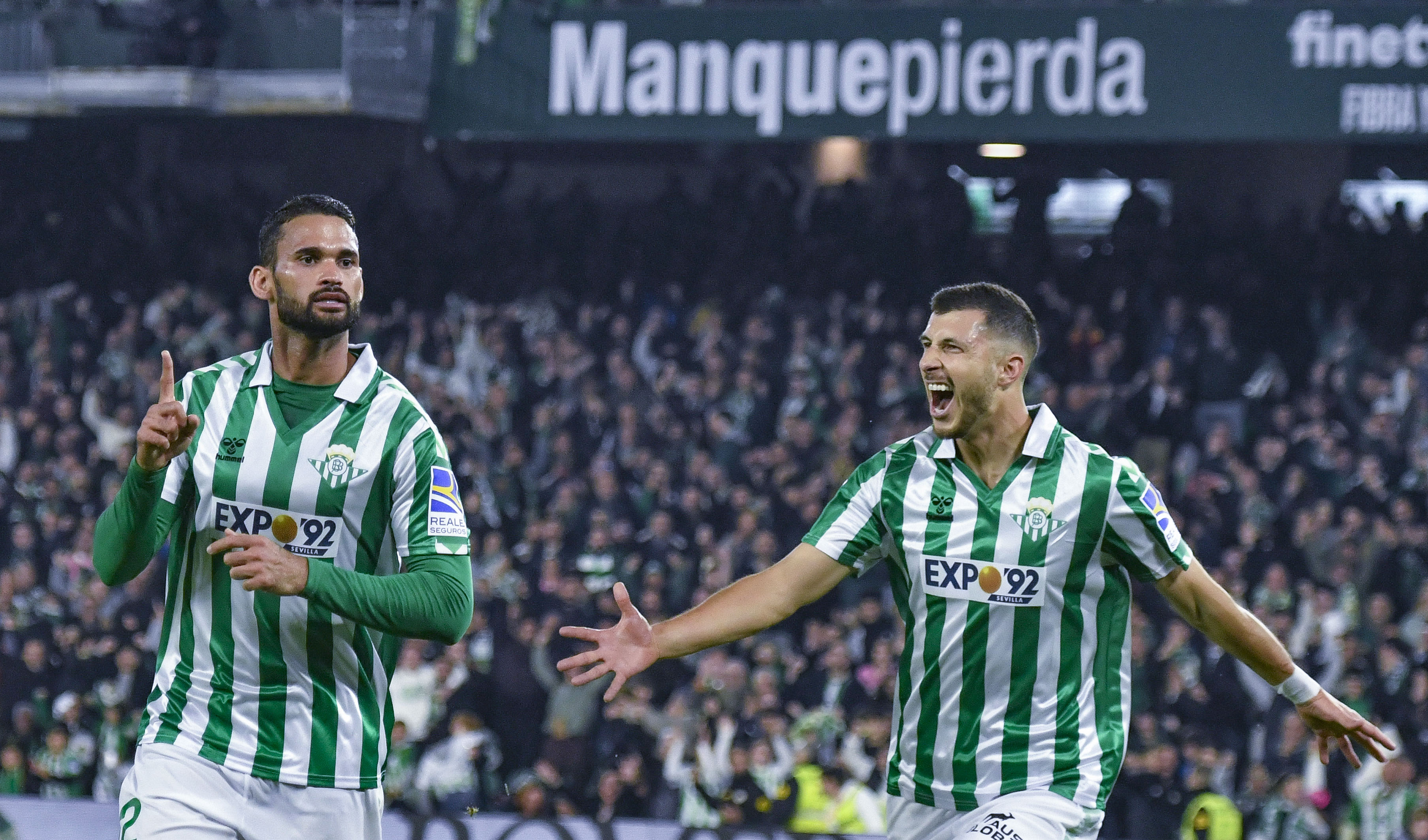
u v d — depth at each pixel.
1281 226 47.38
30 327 48.31
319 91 43.88
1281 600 35.28
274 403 12.86
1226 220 50.81
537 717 33.81
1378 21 39.53
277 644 12.73
